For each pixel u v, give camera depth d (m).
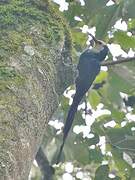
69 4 10.52
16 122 4.80
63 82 6.74
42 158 11.74
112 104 11.13
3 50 5.54
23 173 4.62
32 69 5.61
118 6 10.03
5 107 4.82
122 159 10.55
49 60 6.04
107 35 10.63
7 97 4.95
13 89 5.10
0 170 4.16
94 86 11.02
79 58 10.75
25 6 6.46
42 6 6.63
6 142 4.46
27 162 4.79
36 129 5.25
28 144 4.88
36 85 5.55
